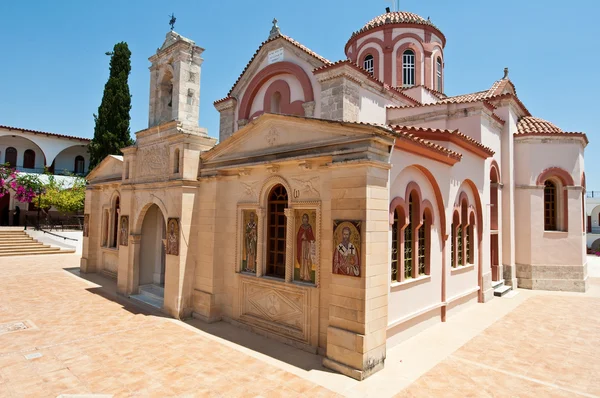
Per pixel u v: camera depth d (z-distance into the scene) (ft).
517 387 24.34
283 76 57.16
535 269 57.47
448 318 39.24
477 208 47.01
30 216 115.34
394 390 23.32
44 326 34.24
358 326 25.09
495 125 54.19
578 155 58.59
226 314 36.94
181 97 41.22
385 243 27.09
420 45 70.03
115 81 121.80
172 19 43.37
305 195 30.55
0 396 21.70
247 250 35.91
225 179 37.83
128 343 30.50
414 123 53.52
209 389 22.99
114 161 57.82
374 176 26.14
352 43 75.51
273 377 24.73
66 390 22.58
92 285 52.60
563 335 35.01
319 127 29.17
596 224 149.38
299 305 30.60
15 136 119.03
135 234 46.39
